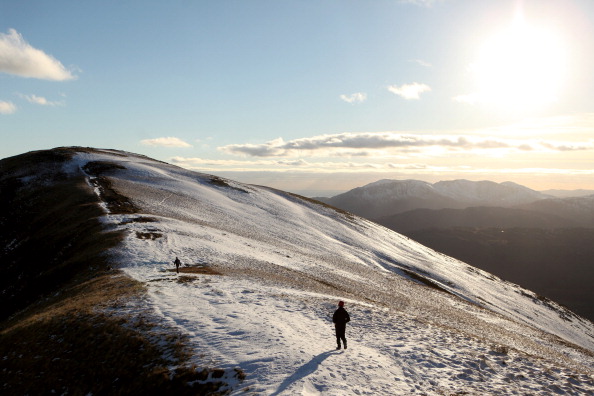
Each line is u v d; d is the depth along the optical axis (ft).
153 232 152.76
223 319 61.77
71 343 59.93
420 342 56.59
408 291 171.32
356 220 330.34
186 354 49.11
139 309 68.39
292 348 49.42
